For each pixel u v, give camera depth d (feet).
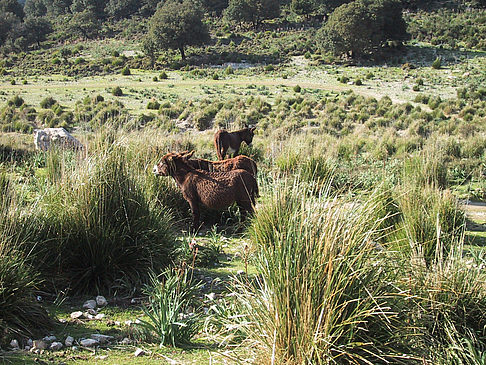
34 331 12.88
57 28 414.82
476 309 13.20
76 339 12.80
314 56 266.36
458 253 14.89
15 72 267.80
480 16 319.68
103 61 276.41
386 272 12.38
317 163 33.81
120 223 17.43
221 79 224.94
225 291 16.60
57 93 185.37
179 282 15.24
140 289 16.47
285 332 10.45
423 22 317.83
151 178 25.84
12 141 48.85
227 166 26.84
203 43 291.58
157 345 12.68
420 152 37.76
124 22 416.05
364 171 41.57
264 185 21.94
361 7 251.60
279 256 11.26
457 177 40.98
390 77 207.82
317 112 131.54
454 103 135.85
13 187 18.74
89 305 15.03
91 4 460.55
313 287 10.57
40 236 16.56
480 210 31.58
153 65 272.72
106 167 18.06
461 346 11.72
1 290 12.51
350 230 12.00
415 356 11.19
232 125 59.41
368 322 11.11
